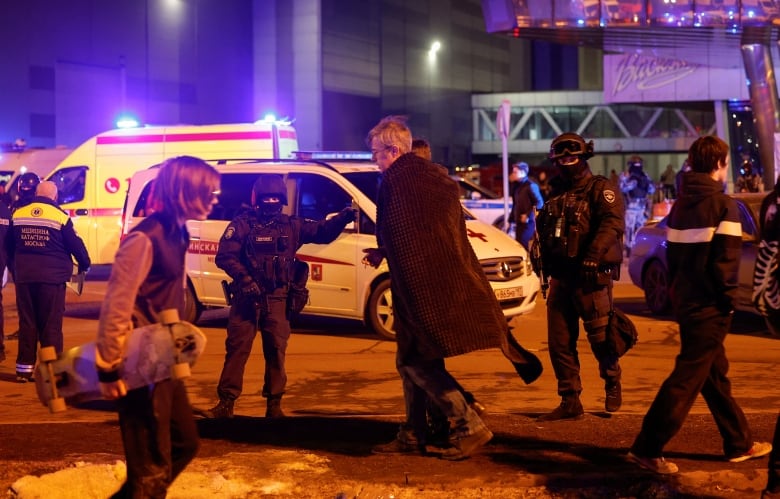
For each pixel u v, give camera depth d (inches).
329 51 1884.8
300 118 1876.2
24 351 354.9
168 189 160.6
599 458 225.8
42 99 1541.6
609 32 917.8
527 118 2463.1
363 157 561.3
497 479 210.2
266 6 1898.4
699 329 205.2
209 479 209.3
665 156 2508.6
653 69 1385.3
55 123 1562.5
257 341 446.9
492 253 430.9
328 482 211.6
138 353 157.8
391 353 406.3
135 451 163.5
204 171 161.6
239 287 275.3
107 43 1640.0
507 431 251.8
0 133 1478.8
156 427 162.4
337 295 441.4
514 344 221.0
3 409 310.8
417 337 213.6
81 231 702.5
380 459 227.1
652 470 210.2
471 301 207.6
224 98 1857.8
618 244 261.4
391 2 2108.8
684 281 207.2
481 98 2498.8
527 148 2466.8
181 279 166.1
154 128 697.0
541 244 265.1
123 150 700.0
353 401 317.4
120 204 698.8
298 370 370.9
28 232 350.0
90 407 303.0
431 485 208.5
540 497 201.9
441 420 236.2
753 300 198.1
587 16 871.7
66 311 557.0
